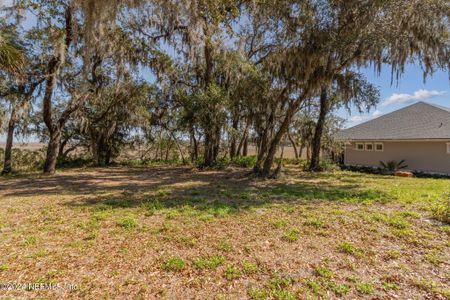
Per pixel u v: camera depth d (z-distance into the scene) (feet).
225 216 16.88
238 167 48.65
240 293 8.66
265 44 43.73
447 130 41.11
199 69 48.06
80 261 10.69
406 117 51.90
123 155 62.80
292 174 41.45
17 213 17.63
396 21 24.22
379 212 17.92
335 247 12.26
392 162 45.70
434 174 40.68
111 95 48.83
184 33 36.99
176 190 26.61
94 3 23.82
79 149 59.77
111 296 8.41
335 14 25.58
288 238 13.25
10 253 11.34
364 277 9.65
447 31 26.89
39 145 54.19
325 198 22.52
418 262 10.81
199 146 60.13
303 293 8.64
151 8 29.01
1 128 36.65
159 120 57.21
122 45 37.01
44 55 35.19
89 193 24.98
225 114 41.88
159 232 13.96
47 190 26.89
